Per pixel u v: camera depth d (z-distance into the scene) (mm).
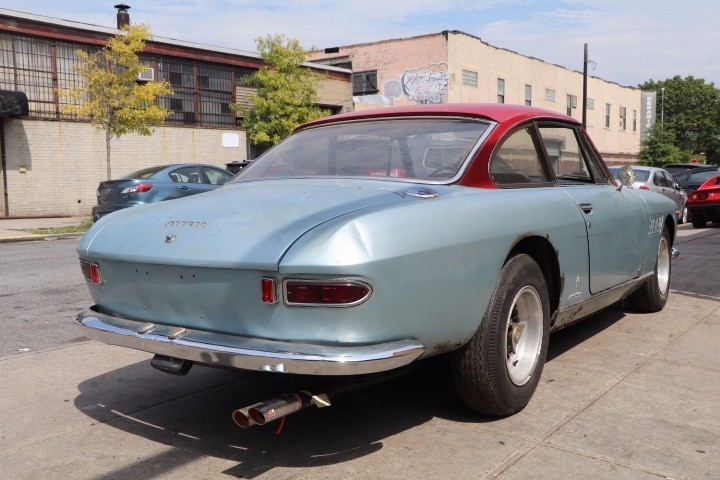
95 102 17031
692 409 3615
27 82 18391
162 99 21750
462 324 3111
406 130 3812
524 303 3592
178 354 2881
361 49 35344
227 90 23703
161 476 2934
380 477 2875
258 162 4156
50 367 4578
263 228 2857
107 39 19609
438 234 2934
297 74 23500
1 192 18000
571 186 4305
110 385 4191
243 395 3980
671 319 5723
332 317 2645
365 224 2727
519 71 38188
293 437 3326
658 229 5449
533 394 3785
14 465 3061
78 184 19375
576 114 44062
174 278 2971
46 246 12688
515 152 3807
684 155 50906
